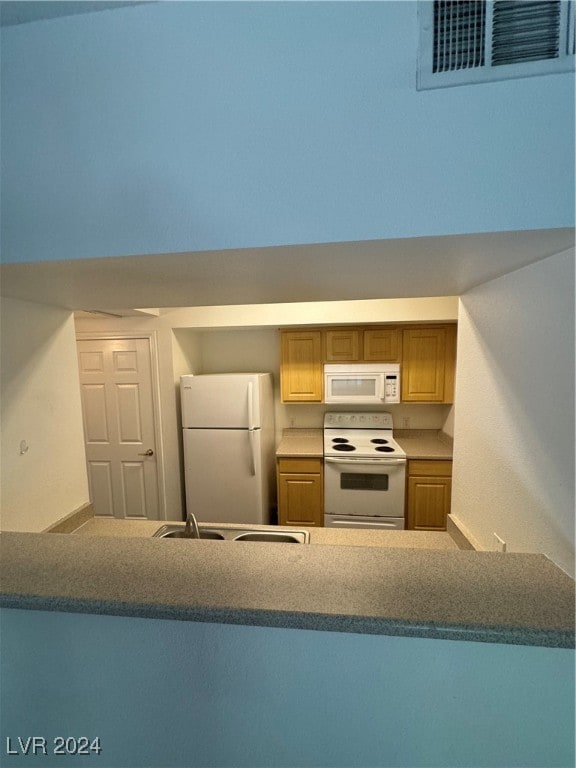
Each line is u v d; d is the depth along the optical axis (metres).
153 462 2.97
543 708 0.62
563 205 0.57
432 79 0.58
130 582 0.71
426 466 2.76
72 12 0.64
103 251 0.67
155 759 0.74
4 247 0.70
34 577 0.73
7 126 0.68
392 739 0.67
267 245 0.63
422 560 0.76
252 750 0.71
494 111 0.57
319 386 3.03
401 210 0.60
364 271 0.88
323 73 0.60
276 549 0.81
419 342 2.90
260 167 0.63
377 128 0.60
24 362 1.30
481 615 0.60
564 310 0.73
